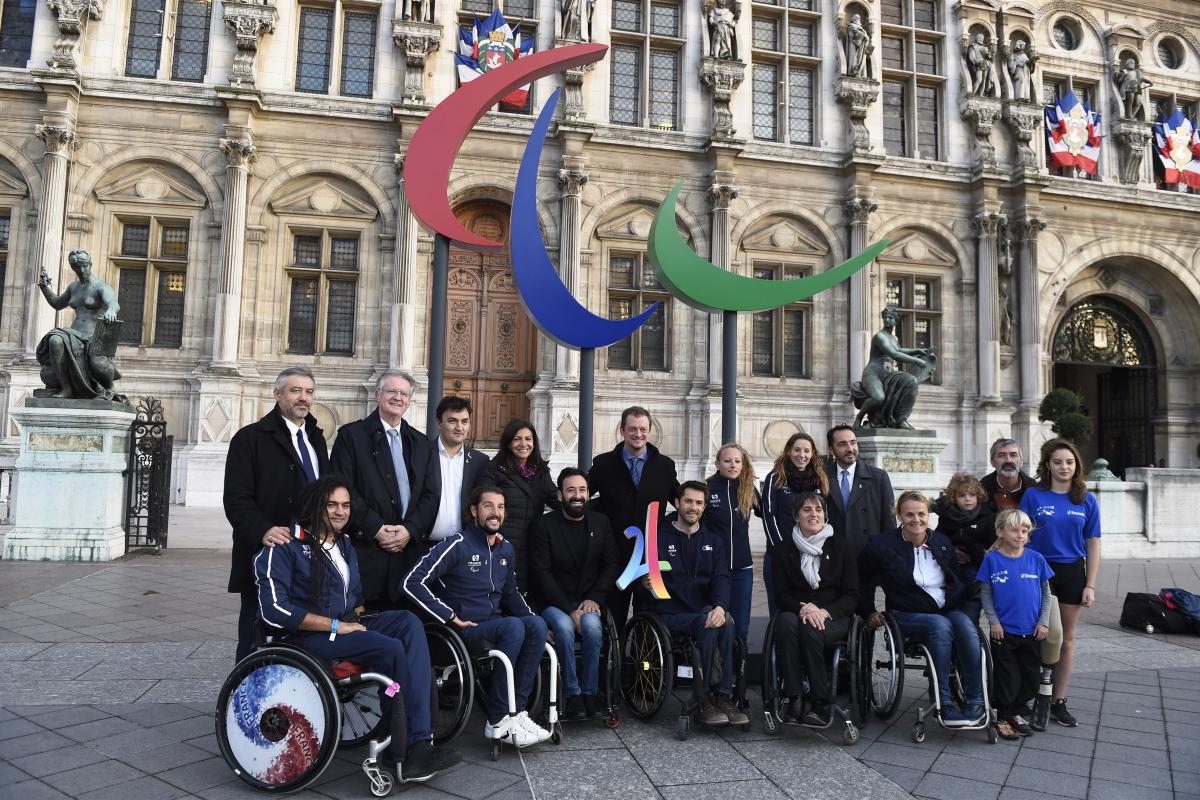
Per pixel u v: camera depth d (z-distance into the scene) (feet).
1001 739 16.89
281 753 13.11
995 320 70.90
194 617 26.07
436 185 21.57
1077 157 75.20
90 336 37.73
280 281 61.67
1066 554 18.39
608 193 66.28
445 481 17.80
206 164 60.44
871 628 17.81
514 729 15.11
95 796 12.92
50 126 57.36
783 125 70.85
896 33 74.59
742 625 18.81
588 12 66.69
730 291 24.16
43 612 26.25
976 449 70.13
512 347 66.74
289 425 16.78
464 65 63.36
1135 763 15.56
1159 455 79.46
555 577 18.28
